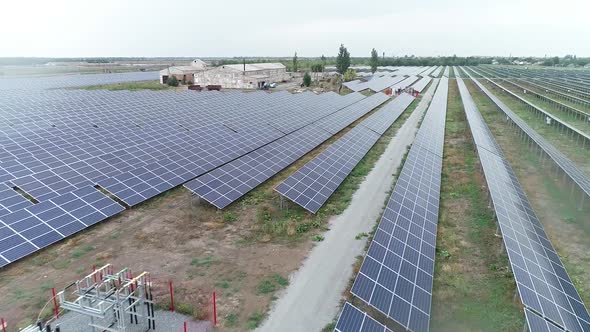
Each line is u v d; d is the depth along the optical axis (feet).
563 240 93.71
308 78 444.14
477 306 68.95
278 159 143.95
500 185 112.88
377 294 59.77
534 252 77.71
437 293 71.87
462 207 112.88
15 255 77.20
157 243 88.48
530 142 176.04
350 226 98.89
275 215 103.65
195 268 79.05
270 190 120.37
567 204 114.62
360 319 55.62
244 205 109.40
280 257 83.76
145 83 440.04
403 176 113.39
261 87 438.40
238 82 437.99
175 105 213.25
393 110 263.08
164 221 98.84
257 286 73.46
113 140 142.20
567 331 56.39
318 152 168.45
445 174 141.38
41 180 106.63
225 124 183.01
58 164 116.88
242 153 149.89
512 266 68.18
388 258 69.56
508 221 87.97
